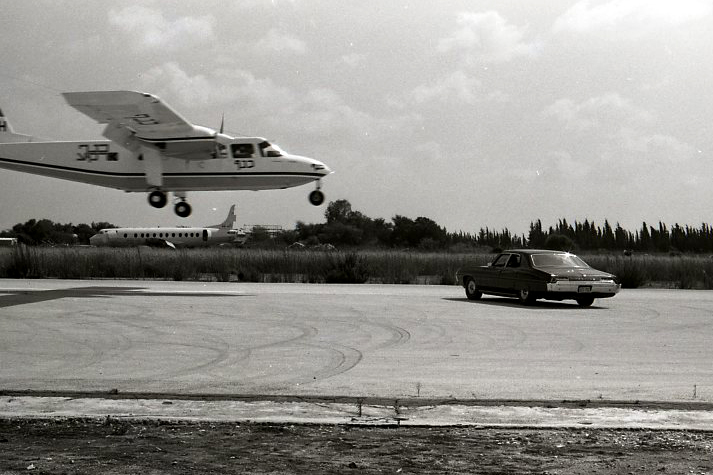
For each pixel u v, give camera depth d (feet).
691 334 53.36
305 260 134.62
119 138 108.58
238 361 40.93
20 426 26.50
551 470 21.95
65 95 95.25
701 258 144.56
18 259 124.67
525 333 53.31
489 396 32.22
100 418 27.48
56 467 21.91
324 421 27.12
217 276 124.47
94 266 126.93
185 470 21.75
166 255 135.64
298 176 109.81
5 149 113.70
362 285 111.86
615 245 323.57
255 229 320.09
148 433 25.73
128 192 112.68
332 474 21.49
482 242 305.12
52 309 66.90
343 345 46.91
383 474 21.50
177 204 113.29
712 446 24.47
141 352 43.75
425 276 136.05
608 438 25.39
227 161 108.68
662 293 100.58
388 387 34.06
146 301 75.31
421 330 54.44
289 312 65.72
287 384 34.71
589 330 55.42
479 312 67.92
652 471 21.88
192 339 49.11
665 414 28.63
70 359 41.24
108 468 21.88
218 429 26.32
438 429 26.50
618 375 37.35
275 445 24.41
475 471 21.83
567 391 33.35
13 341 47.80
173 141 105.81
